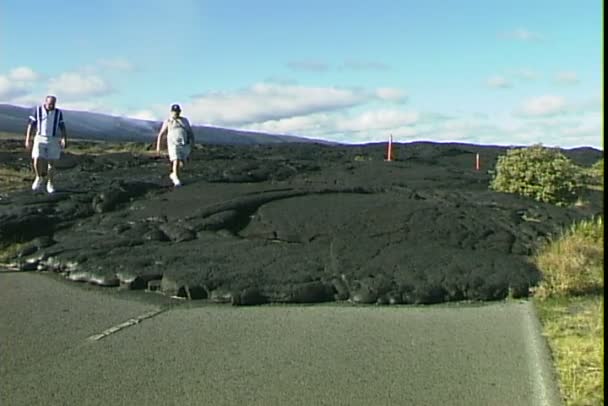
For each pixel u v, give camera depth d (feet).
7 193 55.57
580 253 36.22
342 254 37.45
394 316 31.07
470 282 34.24
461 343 26.89
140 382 22.77
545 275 35.29
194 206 45.80
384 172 88.84
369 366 24.36
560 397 21.01
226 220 43.24
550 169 63.41
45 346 26.37
